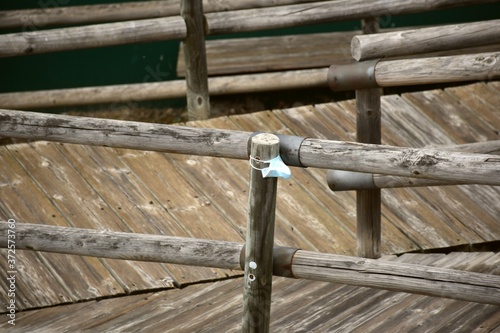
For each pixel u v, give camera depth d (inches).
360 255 390.9
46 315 348.8
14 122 302.7
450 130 503.8
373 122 358.9
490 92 541.6
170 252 292.5
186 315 345.4
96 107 597.0
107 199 433.4
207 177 455.2
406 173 261.1
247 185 450.3
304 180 454.3
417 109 521.7
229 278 379.6
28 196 432.1
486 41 327.9
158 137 288.8
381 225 420.8
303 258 280.1
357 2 488.1
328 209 431.5
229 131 282.7
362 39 328.2
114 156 469.1
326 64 599.5
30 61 608.1
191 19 502.6
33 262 380.2
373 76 328.2
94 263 381.4
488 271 360.2
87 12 571.5
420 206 435.8
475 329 322.3
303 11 500.4
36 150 470.9
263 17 500.1
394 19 644.1
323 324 333.1
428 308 339.3
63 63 612.7
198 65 517.3
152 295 365.1
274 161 265.9
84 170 455.8
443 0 474.0
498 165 249.8
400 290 273.7
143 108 602.2
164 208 429.1
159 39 498.6
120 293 364.5
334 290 359.9
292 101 609.6
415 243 409.1
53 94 549.0
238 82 569.3
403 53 328.5
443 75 310.8
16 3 610.2
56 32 478.3
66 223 413.7
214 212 427.8
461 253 391.9
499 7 649.6
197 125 506.3
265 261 279.9
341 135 499.8
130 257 297.7
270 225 275.4
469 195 444.8
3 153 466.9
